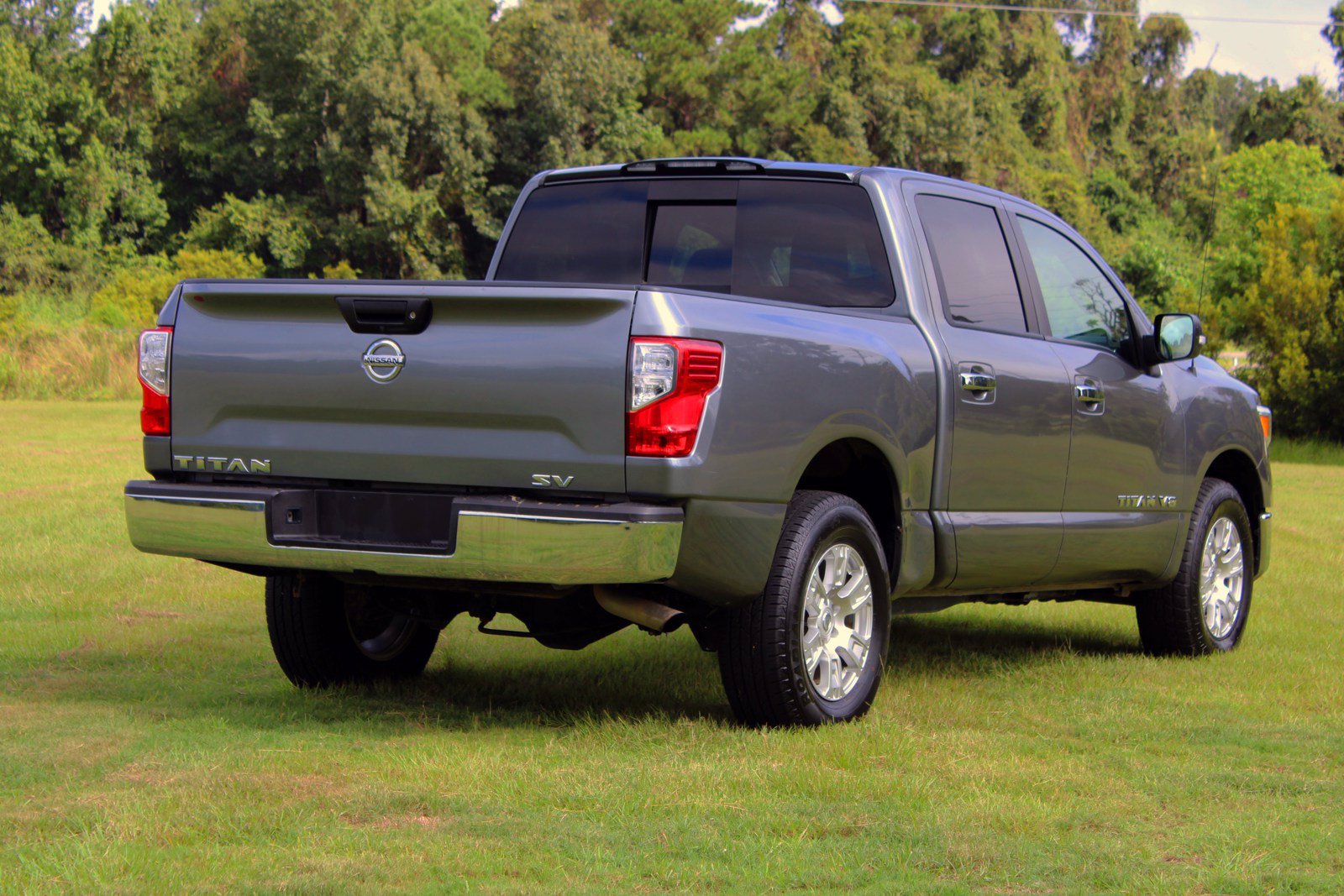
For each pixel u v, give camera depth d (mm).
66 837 3537
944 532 5543
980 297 5977
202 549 4883
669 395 4359
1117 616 8562
